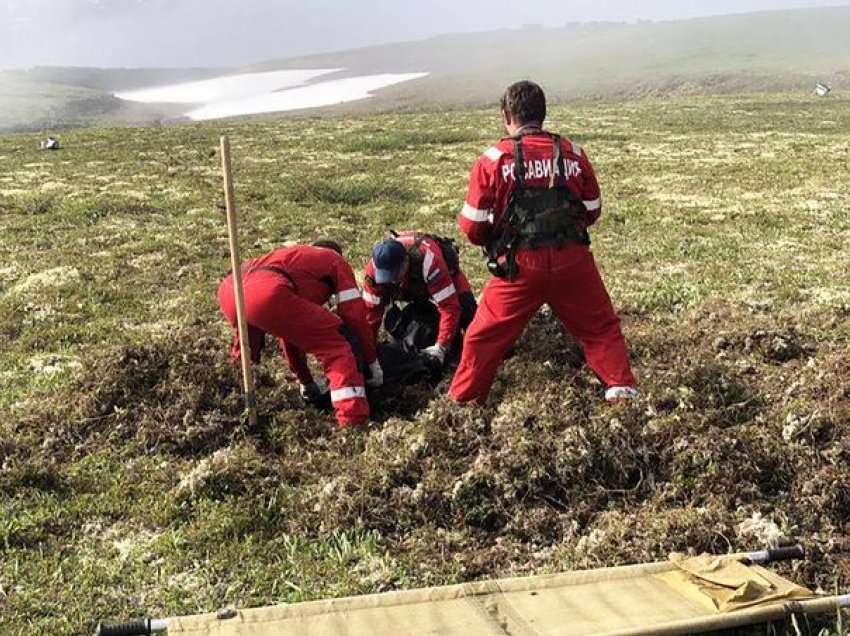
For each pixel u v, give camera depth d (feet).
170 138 90.63
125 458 17.93
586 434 16.58
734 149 72.90
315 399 20.04
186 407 19.07
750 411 18.24
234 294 18.88
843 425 17.22
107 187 56.24
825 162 63.72
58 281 32.60
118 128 115.34
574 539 15.06
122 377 19.54
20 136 101.65
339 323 18.86
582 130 91.04
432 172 62.49
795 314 25.86
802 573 13.76
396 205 49.78
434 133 88.63
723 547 14.34
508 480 15.88
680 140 80.02
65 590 13.83
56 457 17.93
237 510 15.76
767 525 14.46
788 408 17.84
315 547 14.97
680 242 38.42
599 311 17.89
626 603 12.16
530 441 16.42
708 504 15.44
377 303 20.84
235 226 17.57
